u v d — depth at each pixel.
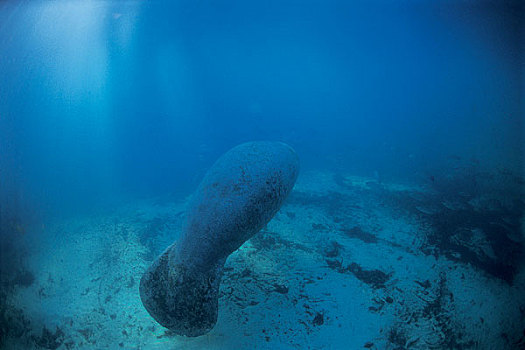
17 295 4.25
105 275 4.36
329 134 12.25
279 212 5.58
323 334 3.07
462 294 3.47
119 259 4.66
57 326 3.61
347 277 3.83
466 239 4.47
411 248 4.38
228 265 4.19
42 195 7.75
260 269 4.09
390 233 4.79
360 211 5.54
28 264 4.95
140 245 4.95
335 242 4.59
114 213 6.41
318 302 3.47
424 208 5.32
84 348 3.29
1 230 6.22
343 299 3.48
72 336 3.46
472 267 3.89
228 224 2.55
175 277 2.70
